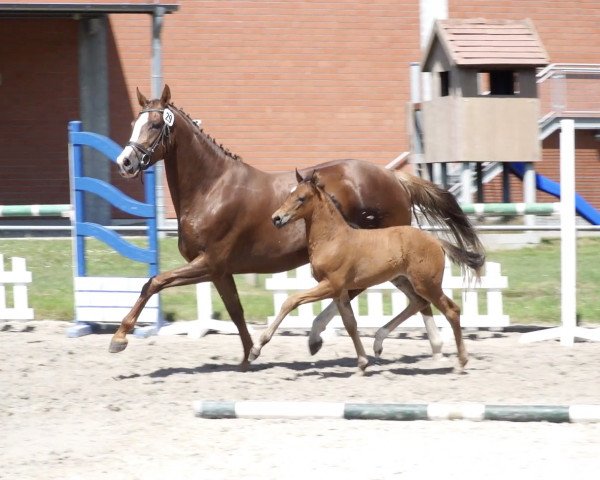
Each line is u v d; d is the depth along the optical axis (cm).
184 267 1121
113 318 1384
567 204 1309
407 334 1411
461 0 2669
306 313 1384
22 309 1447
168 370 1165
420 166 2294
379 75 2666
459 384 1066
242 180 1126
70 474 771
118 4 2158
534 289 1634
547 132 2348
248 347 1155
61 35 2561
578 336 1323
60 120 2581
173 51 2597
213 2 2595
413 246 1077
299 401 998
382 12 2652
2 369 1167
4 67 2559
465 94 2027
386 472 757
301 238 1128
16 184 2591
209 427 901
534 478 739
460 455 801
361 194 1148
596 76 2364
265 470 768
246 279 1722
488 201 2612
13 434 898
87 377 1127
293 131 2652
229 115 2631
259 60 2625
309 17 2631
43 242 2055
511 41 2053
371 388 1052
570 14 2722
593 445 827
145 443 853
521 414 897
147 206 1366
